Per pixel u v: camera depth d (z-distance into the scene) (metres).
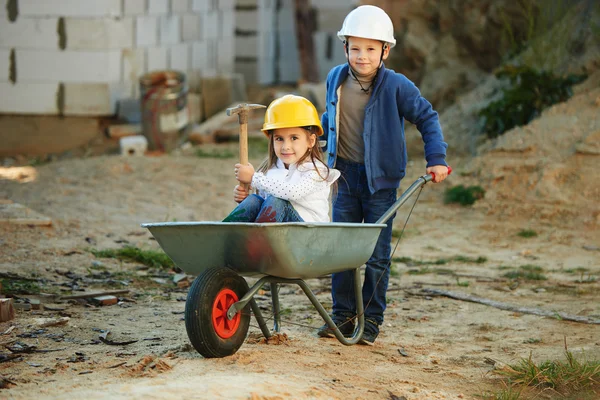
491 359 5.60
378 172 5.70
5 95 17.03
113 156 15.83
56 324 5.92
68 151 17.16
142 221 10.95
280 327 6.17
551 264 9.61
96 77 17.30
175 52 19.30
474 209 12.34
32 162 16.39
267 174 5.33
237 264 4.90
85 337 5.64
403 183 13.90
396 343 6.05
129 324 6.09
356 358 5.41
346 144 5.84
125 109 17.73
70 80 17.23
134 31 17.92
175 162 15.27
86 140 17.41
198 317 4.70
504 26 16.14
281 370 4.78
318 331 5.93
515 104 14.09
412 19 17.91
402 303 7.49
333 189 5.73
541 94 13.99
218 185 13.69
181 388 4.17
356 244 5.07
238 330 4.98
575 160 12.31
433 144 5.60
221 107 19.55
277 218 4.99
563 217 11.58
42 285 7.18
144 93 16.61
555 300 7.70
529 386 5.09
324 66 22.94
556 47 14.69
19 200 11.61
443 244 10.75
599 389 5.03
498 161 12.95
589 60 14.15
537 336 6.36
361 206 5.95
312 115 5.20
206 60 20.55
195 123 19.16
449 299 7.70
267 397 4.14
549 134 12.95
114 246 9.27
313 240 4.72
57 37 17.06
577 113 13.12
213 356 4.84
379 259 5.83
